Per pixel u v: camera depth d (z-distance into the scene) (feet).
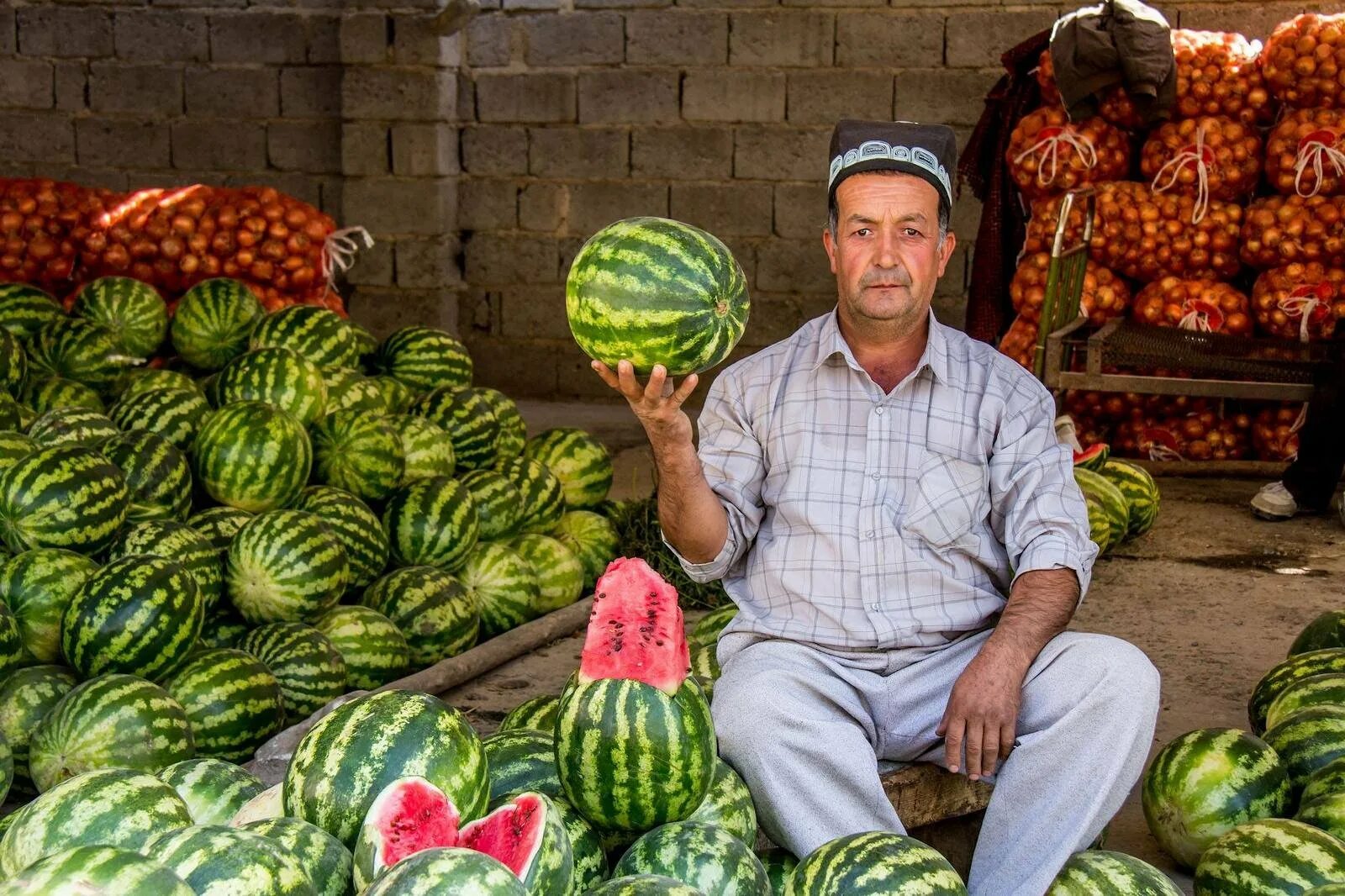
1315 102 23.97
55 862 5.61
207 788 8.11
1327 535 20.42
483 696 13.65
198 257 22.85
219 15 32.50
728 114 30.73
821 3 29.86
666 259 7.82
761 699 8.51
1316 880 8.00
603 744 7.51
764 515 9.68
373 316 32.14
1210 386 22.56
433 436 16.11
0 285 17.70
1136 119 25.02
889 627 9.14
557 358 32.50
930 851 7.47
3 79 33.58
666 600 7.81
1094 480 18.88
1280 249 23.86
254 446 13.71
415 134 31.19
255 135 32.83
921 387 9.35
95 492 11.96
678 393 8.15
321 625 13.02
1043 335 22.80
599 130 31.40
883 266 8.87
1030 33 29.07
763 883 7.36
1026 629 8.66
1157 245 24.64
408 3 30.60
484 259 32.45
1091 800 8.32
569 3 30.99
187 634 11.07
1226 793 9.33
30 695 10.41
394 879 5.91
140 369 17.63
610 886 6.70
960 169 26.94
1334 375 20.71
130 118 33.32
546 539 16.30
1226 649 15.15
